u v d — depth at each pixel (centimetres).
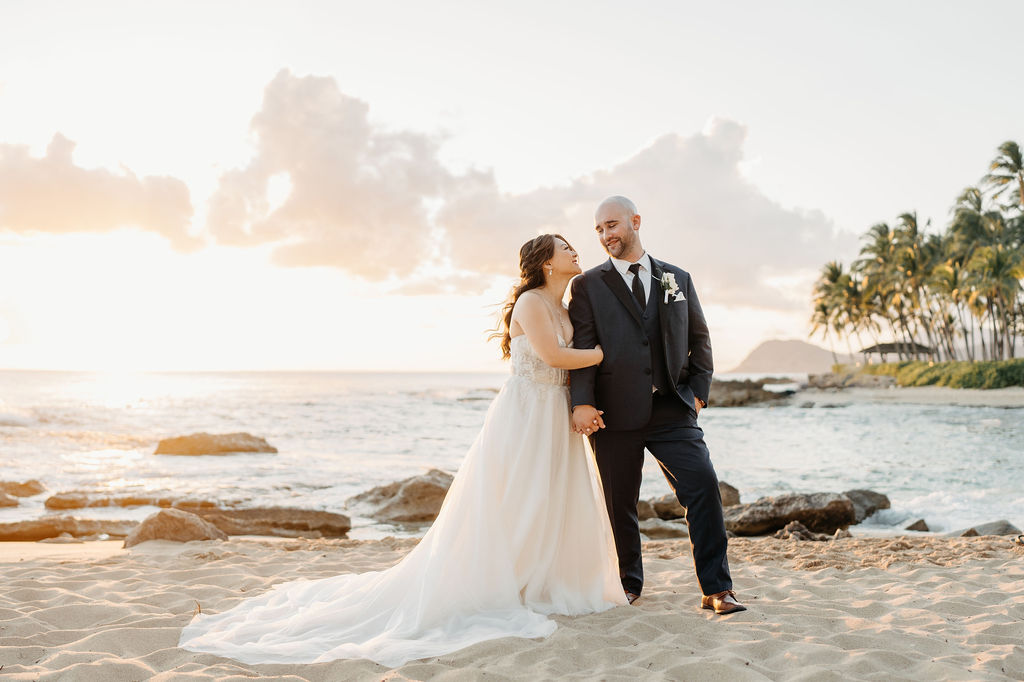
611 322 398
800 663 295
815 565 514
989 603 391
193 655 312
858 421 3198
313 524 816
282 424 2808
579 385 392
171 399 5066
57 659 296
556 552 386
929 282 5288
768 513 819
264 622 355
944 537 730
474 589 359
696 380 407
